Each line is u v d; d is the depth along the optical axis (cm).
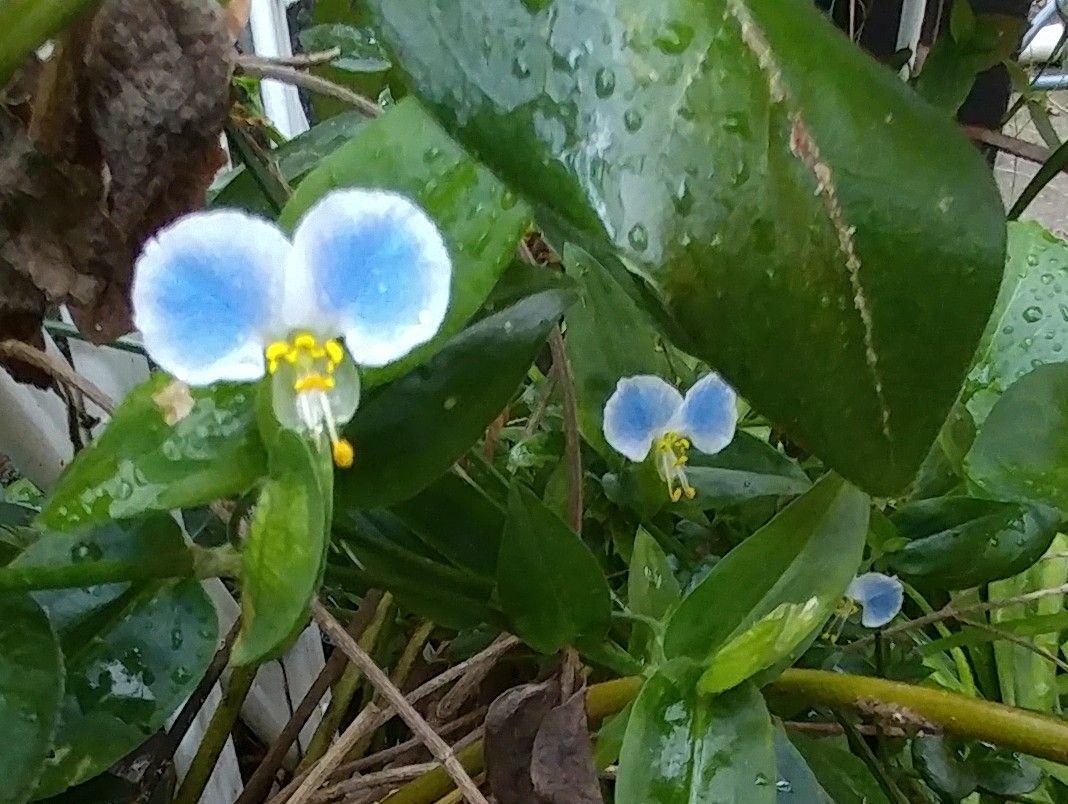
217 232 7
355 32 15
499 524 12
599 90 6
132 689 9
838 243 6
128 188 9
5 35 7
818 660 15
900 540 15
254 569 7
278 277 7
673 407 14
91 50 8
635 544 13
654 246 5
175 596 10
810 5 6
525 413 18
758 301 6
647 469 15
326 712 14
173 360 7
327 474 7
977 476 14
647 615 12
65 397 13
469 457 13
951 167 6
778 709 13
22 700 8
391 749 13
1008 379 18
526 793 10
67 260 9
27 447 12
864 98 6
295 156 13
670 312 5
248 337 7
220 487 8
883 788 14
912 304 6
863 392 6
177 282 7
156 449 8
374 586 12
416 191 8
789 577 11
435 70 6
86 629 10
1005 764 15
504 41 6
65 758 9
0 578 8
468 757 11
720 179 6
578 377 15
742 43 6
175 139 9
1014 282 19
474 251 8
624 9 6
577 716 10
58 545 9
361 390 8
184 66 9
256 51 17
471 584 12
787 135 6
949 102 22
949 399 6
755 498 16
